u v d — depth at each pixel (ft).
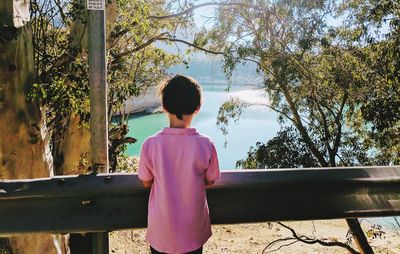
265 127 136.15
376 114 32.89
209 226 7.27
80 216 7.46
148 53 42.39
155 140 7.02
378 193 8.13
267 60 39.73
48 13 27.76
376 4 33.94
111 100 31.22
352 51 37.58
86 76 24.22
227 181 7.55
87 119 25.07
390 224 60.90
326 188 7.97
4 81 19.13
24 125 19.94
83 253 7.83
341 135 40.83
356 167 8.10
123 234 56.59
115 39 34.19
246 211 7.77
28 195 7.23
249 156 42.70
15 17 18.70
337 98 40.86
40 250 18.85
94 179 7.48
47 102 23.76
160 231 6.88
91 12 8.66
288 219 7.85
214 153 7.06
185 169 6.88
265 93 51.44
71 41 26.58
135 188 7.48
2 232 7.31
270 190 7.82
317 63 39.93
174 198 6.87
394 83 32.83
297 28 38.70
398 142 37.35
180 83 7.00
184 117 7.03
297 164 40.06
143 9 34.88
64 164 29.19
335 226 69.67
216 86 244.01
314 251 60.64
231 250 61.87
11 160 19.94
